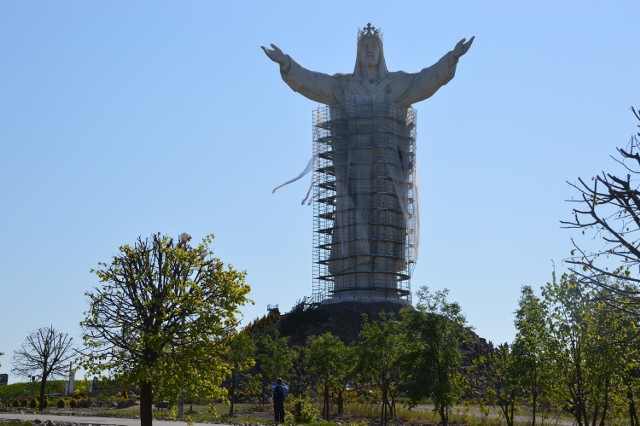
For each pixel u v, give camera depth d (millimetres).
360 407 64562
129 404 65062
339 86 114812
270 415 57438
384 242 109188
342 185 111062
